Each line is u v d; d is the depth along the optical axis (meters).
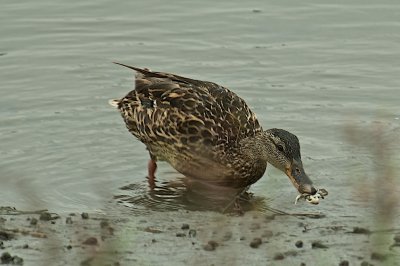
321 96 17.47
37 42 20.02
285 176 14.71
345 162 14.77
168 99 14.66
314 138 15.80
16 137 15.95
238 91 17.78
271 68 18.75
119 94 17.80
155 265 11.07
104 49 19.80
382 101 17.20
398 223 12.34
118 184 14.36
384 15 20.86
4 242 11.77
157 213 13.11
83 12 21.42
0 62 19.05
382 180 13.96
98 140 15.94
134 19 21.09
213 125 14.36
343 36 20.03
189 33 20.41
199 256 11.29
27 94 17.72
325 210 13.05
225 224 12.47
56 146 15.62
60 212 13.09
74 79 18.42
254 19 20.84
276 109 17.00
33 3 21.73
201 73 18.66
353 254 11.28
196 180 14.59
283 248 11.52
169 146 14.63
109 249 11.48
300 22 20.66
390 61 18.88
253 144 14.09
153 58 19.39
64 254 11.35
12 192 13.90
